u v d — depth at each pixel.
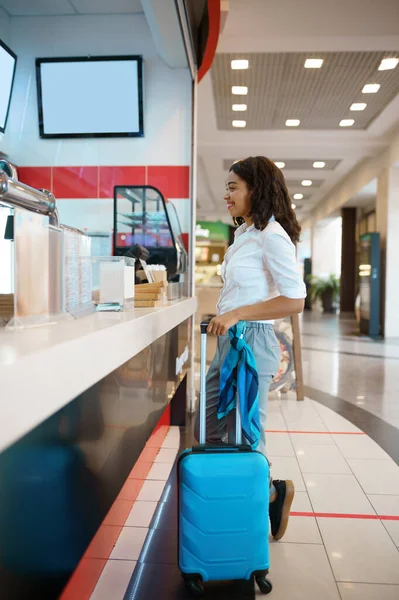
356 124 8.75
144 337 1.61
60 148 3.88
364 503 2.51
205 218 20.50
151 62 3.84
